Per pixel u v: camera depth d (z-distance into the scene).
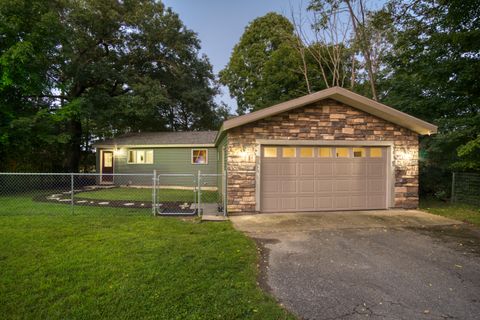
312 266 4.12
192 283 3.39
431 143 10.42
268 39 21.75
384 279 3.70
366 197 8.39
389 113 7.72
